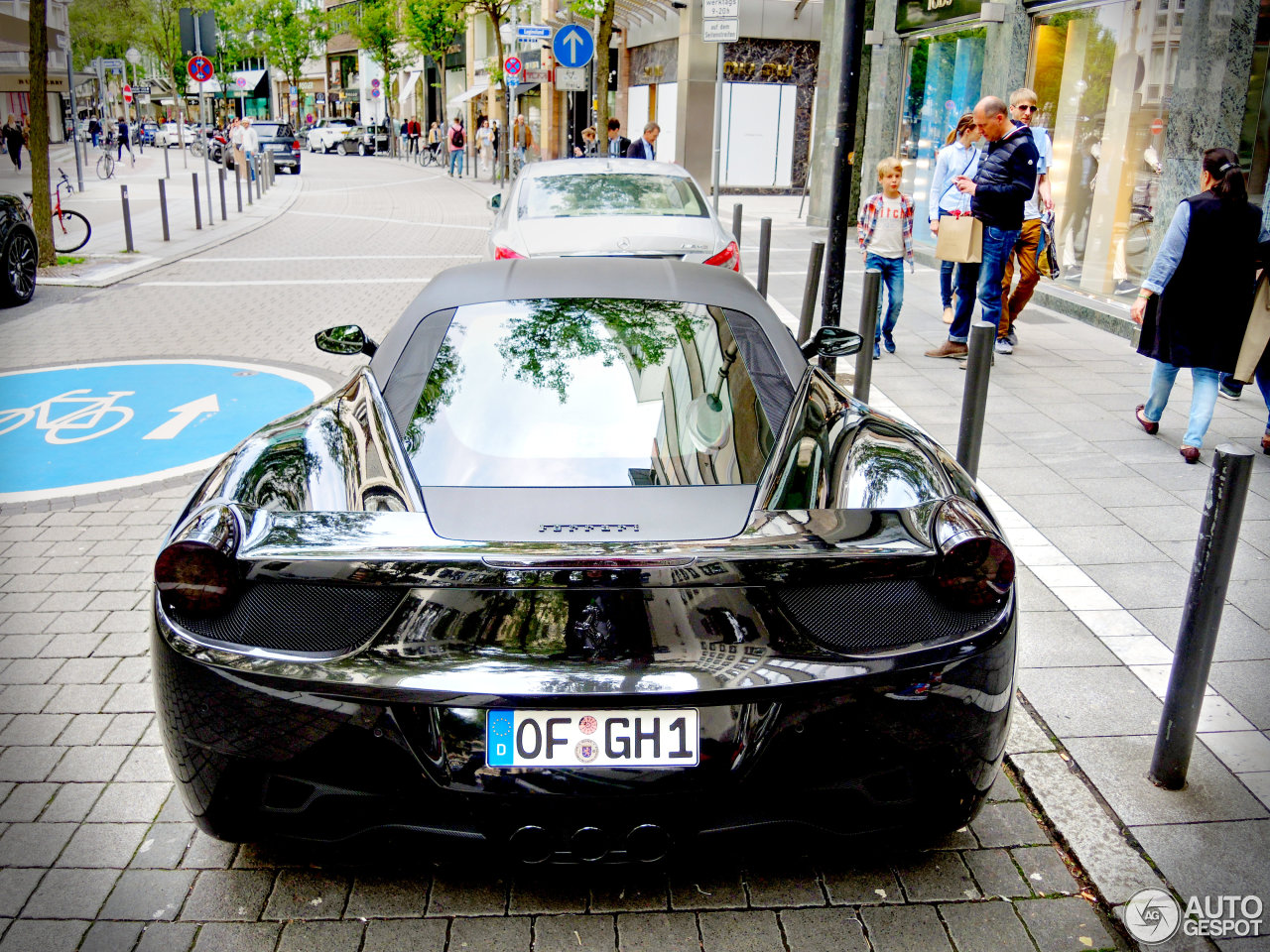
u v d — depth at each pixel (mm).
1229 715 3238
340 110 73938
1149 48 9062
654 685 2031
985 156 7949
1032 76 11172
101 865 2564
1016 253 7961
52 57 27156
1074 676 3463
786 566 2072
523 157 30094
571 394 2676
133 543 4664
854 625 2141
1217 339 5398
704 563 2041
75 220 16125
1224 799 2814
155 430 6410
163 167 37250
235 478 2438
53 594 4125
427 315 3066
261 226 18094
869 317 5785
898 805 2227
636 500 2311
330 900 2441
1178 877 2516
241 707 2105
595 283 3209
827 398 2881
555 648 2053
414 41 39781
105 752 3059
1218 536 2637
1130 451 5809
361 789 2107
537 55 34969
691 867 2559
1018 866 2590
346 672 2055
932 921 2393
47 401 7055
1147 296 5715
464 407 2643
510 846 2125
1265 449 5824
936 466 2584
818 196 17547
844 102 6594
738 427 2602
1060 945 2328
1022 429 6199
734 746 2086
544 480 2385
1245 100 7578
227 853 2609
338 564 2049
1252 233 5258
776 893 2475
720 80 11016
